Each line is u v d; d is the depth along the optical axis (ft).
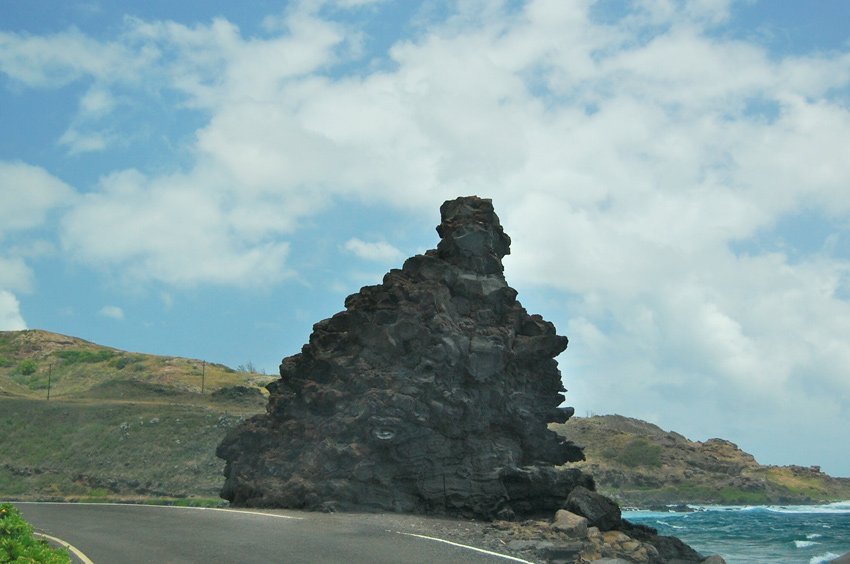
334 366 115.14
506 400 113.19
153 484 247.50
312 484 103.19
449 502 103.96
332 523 83.71
